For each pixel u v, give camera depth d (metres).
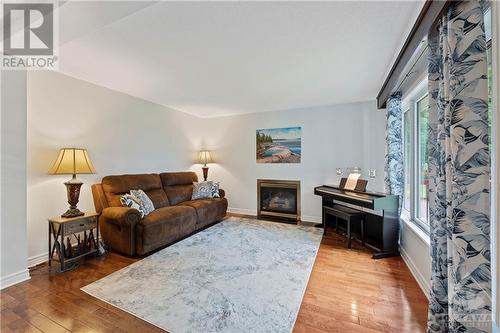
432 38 1.59
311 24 1.79
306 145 4.54
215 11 1.61
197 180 4.94
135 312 1.75
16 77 2.23
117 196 3.15
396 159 3.00
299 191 4.60
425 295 2.00
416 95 2.74
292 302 1.89
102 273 2.38
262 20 1.73
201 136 5.50
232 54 2.30
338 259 2.76
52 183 2.76
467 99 1.19
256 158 5.03
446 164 1.32
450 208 1.28
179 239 3.40
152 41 2.04
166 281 2.21
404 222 2.77
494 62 1.07
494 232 1.13
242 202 5.20
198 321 1.66
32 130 2.59
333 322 1.66
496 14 1.05
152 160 4.23
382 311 1.79
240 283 2.18
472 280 1.17
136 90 3.53
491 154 1.15
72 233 2.54
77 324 1.63
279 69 2.69
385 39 2.02
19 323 1.64
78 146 3.06
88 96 3.17
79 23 1.69
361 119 4.11
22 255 2.24
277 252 2.92
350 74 2.86
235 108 4.68
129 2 1.42
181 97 3.89
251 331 1.56
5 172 2.15
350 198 3.16
